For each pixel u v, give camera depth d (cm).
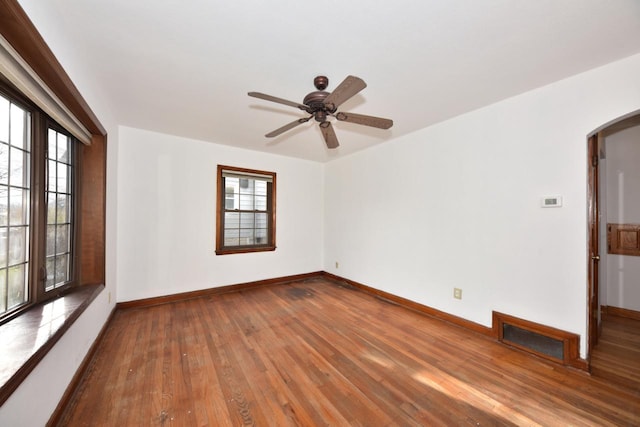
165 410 159
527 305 231
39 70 141
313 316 307
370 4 134
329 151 432
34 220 171
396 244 358
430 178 313
